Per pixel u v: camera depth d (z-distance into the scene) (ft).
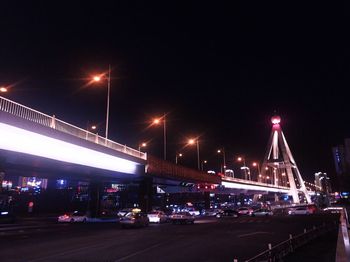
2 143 91.35
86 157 127.34
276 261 47.93
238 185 340.59
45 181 382.01
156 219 154.71
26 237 86.07
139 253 58.08
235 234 92.12
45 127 94.48
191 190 281.13
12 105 87.40
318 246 68.13
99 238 83.15
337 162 533.14
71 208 305.73
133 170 168.96
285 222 142.31
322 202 332.80
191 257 53.88
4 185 293.43
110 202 343.05
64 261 49.90
